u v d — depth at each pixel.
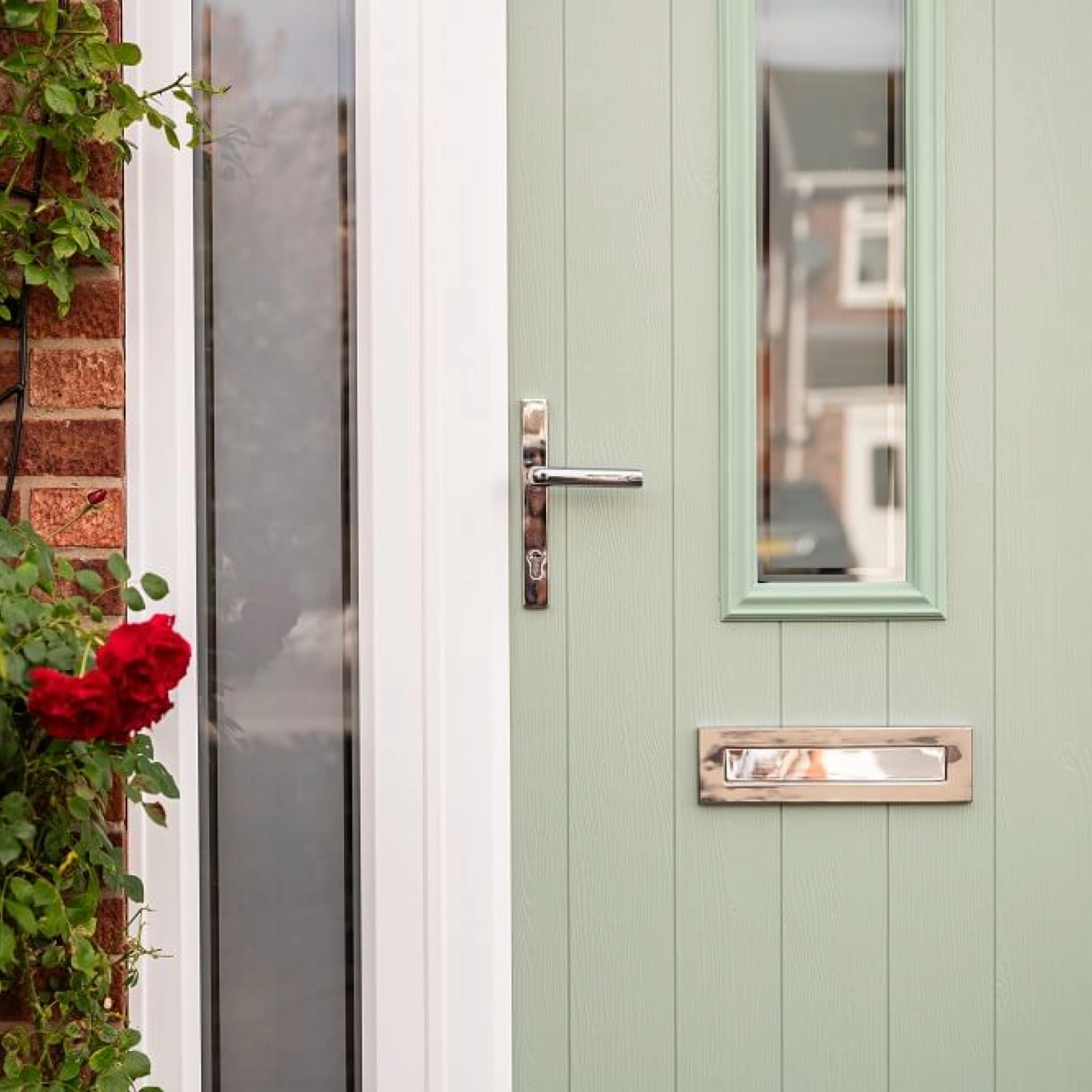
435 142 1.77
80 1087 1.55
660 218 1.81
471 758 1.79
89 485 1.63
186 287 1.72
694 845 1.81
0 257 1.58
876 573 1.82
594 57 1.81
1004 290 1.81
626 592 1.82
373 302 1.77
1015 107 1.80
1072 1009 1.81
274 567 1.77
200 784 1.76
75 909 1.45
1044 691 1.81
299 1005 1.78
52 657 1.36
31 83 1.55
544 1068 1.81
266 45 1.77
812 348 1.82
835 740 1.81
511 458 1.81
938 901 1.81
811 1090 1.81
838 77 1.81
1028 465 1.81
